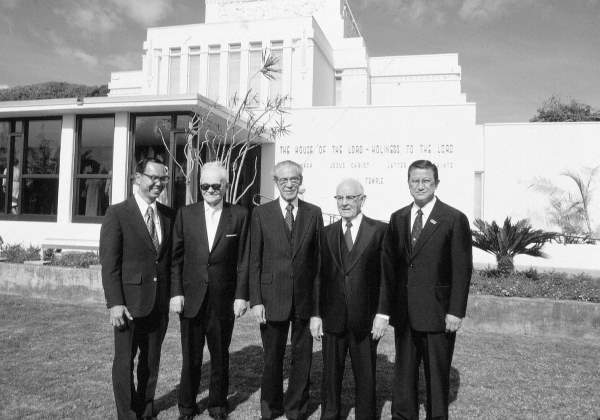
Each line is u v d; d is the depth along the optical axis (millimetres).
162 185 4023
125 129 12844
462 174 15555
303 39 22875
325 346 3908
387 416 4062
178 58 24594
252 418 4000
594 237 19859
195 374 4008
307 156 16812
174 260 4098
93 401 4238
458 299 3631
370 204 16219
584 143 20375
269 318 3926
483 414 4129
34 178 13594
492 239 8703
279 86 23047
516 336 6738
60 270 8766
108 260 3814
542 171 20812
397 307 3826
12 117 13703
